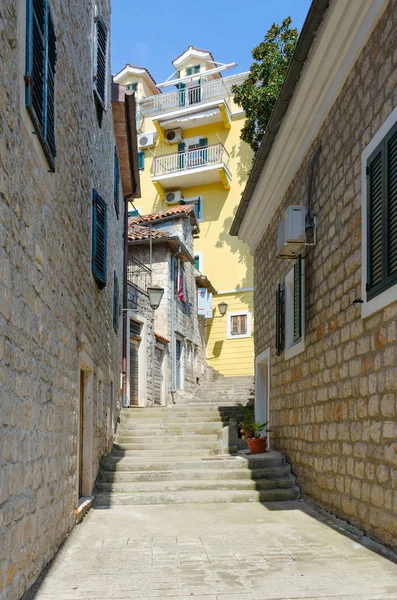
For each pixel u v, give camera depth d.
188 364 17.86
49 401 3.95
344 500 5.27
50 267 4.01
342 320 5.38
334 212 5.71
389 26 4.36
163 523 5.59
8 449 2.81
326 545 4.56
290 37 13.79
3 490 2.70
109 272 8.78
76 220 5.34
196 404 13.73
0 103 2.69
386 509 4.25
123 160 11.29
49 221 3.96
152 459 8.26
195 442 9.35
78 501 5.83
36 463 3.50
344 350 5.30
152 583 3.64
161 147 23.33
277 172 7.91
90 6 6.68
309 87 5.95
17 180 3.03
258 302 10.70
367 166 4.68
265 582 3.64
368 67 4.80
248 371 20.55
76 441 5.34
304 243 6.40
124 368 12.06
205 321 21.17
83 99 5.90
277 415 8.66
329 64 5.50
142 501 6.73
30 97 3.17
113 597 3.36
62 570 3.88
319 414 6.16
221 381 19.09
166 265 15.73
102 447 7.88
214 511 6.25
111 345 9.16
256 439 8.76
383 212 4.23
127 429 10.16
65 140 4.71
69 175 4.93
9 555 2.82
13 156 2.93
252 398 13.08
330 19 4.94
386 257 4.20
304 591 3.46
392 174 4.17
